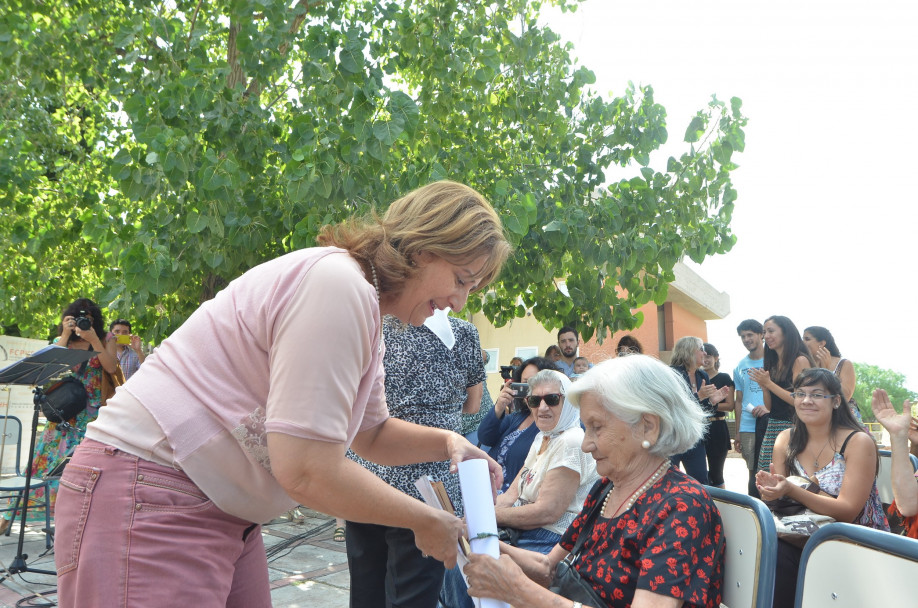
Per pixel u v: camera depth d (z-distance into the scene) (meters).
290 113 6.82
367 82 5.39
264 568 1.70
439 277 1.55
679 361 6.86
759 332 6.86
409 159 6.74
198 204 5.59
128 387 1.46
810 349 5.80
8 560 4.97
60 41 7.14
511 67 7.38
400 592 2.67
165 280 5.43
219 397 1.42
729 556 1.84
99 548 1.36
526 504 3.16
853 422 3.19
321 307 1.36
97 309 6.13
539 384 3.21
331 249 1.50
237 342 1.42
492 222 1.57
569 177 7.27
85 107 9.41
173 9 7.33
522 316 8.24
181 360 1.45
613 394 1.94
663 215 7.09
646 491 1.92
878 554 1.38
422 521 1.48
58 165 8.34
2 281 9.82
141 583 1.35
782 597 2.48
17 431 6.18
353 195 5.44
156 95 5.64
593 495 2.16
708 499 1.85
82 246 9.45
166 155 5.21
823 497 2.90
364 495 1.38
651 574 1.73
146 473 1.38
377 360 1.63
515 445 3.87
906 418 3.14
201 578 1.41
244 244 5.79
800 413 3.25
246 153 5.77
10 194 7.58
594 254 6.72
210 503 1.43
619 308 7.57
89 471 1.39
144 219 5.75
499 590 1.74
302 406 1.32
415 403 2.82
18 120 8.12
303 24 7.28
